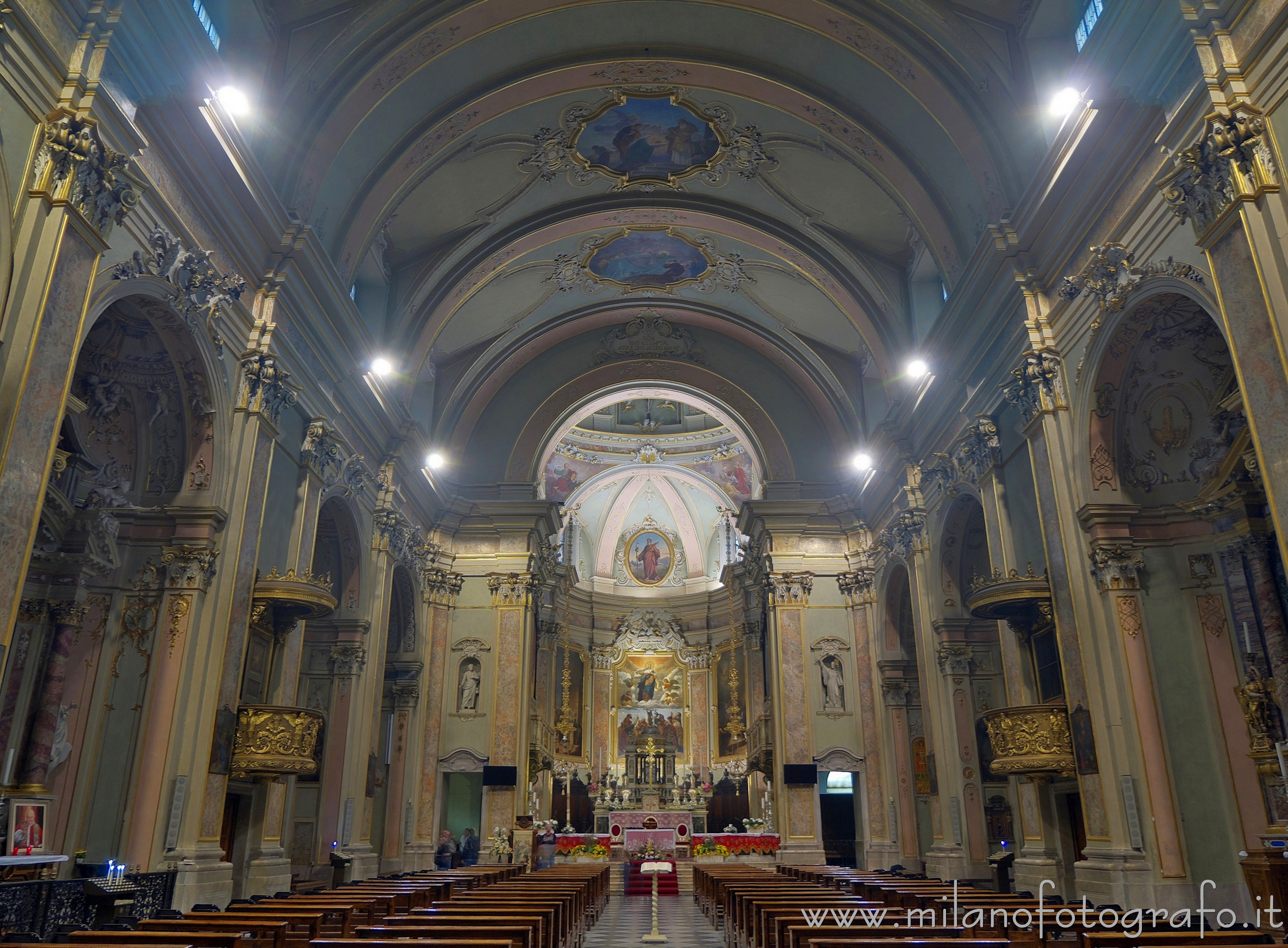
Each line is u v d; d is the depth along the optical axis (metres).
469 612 21.94
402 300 18.12
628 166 18.05
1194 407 11.02
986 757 15.58
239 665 11.20
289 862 12.66
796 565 22.27
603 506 34.78
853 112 14.88
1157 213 9.65
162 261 9.65
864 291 18.78
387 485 17.83
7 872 8.28
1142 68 9.47
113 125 8.56
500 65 14.67
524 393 23.89
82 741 10.08
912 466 17.58
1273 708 9.91
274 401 12.15
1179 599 10.73
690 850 23.06
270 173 12.40
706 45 14.84
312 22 12.84
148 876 9.11
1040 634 13.17
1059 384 11.62
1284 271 7.56
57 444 9.53
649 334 24.12
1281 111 7.78
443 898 10.12
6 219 7.34
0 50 7.29
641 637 34.00
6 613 7.05
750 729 26.48
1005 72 12.62
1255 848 9.77
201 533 10.77
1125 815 10.13
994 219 13.17
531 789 22.86
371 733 16.62
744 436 24.14
